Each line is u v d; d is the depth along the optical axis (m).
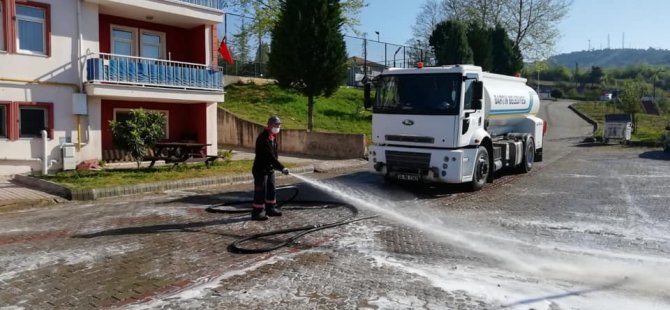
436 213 9.80
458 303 5.07
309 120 25.03
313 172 17.55
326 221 9.06
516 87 16.61
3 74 15.55
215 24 21.72
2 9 15.57
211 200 11.62
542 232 8.09
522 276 5.91
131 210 10.38
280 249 7.16
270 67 25.34
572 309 4.90
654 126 37.88
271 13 35.88
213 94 20.52
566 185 13.26
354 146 20.78
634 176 14.73
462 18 50.75
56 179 13.93
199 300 5.20
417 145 12.13
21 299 5.28
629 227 8.38
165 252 7.04
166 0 18.97
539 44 48.09
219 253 6.98
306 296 5.29
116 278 5.93
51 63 16.58
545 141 29.73
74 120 17.20
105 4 17.75
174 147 16.92
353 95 36.47
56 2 16.62
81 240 7.77
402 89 12.30
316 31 24.06
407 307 4.96
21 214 10.16
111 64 17.50
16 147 15.89
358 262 6.51
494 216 9.45
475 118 12.36
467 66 11.95
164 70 18.98
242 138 24.84
